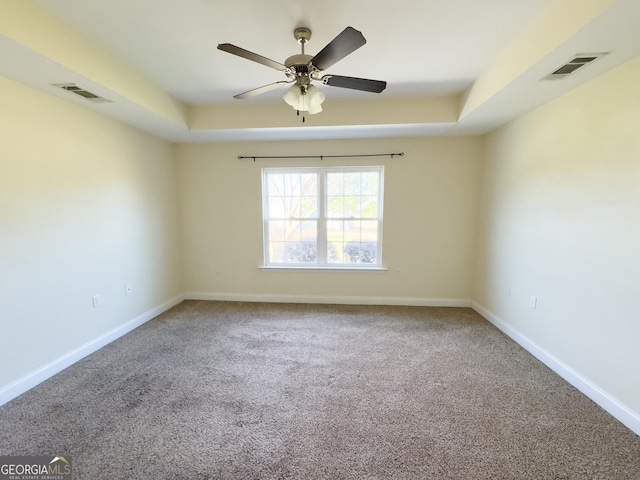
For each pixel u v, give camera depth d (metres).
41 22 1.70
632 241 1.76
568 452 1.59
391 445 1.64
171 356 2.65
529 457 1.56
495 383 2.22
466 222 3.79
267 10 1.72
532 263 2.68
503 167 3.16
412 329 3.21
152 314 3.58
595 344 2.01
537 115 2.61
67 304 2.50
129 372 2.39
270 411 1.92
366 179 3.98
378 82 1.89
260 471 1.48
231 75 2.57
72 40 1.90
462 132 3.52
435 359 2.58
